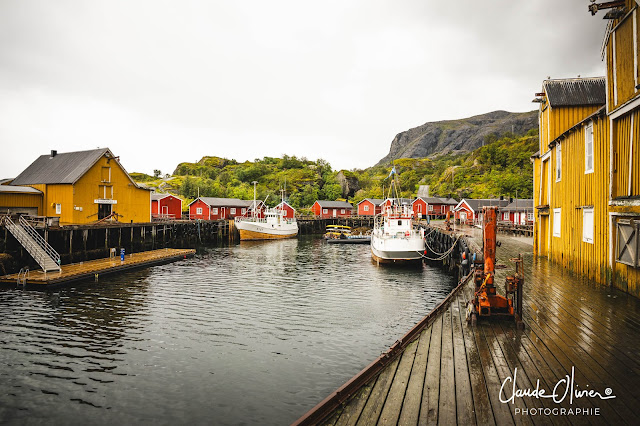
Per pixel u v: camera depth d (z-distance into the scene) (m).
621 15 11.91
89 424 8.16
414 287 22.45
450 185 104.12
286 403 9.05
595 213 13.98
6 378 10.13
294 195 102.56
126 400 9.12
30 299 18.06
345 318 15.82
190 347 12.41
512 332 8.41
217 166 144.38
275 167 135.62
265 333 13.81
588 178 14.66
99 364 11.05
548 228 20.39
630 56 11.45
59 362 11.15
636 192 11.49
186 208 74.94
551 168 20.06
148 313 16.11
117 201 37.88
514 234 40.28
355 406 5.41
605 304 10.60
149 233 41.19
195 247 46.44
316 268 29.44
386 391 5.82
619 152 12.41
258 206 73.31
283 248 45.41
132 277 24.20
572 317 9.41
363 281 24.20
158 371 10.65
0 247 23.20
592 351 7.23
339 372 10.72
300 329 14.32
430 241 42.53
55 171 36.41
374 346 12.70
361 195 109.81
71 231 27.86
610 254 12.80
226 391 9.58
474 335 8.27
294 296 19.66
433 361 6.90
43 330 13.81
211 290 20.78
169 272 26.39
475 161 116.75
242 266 30.02
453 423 4.91
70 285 21.36
